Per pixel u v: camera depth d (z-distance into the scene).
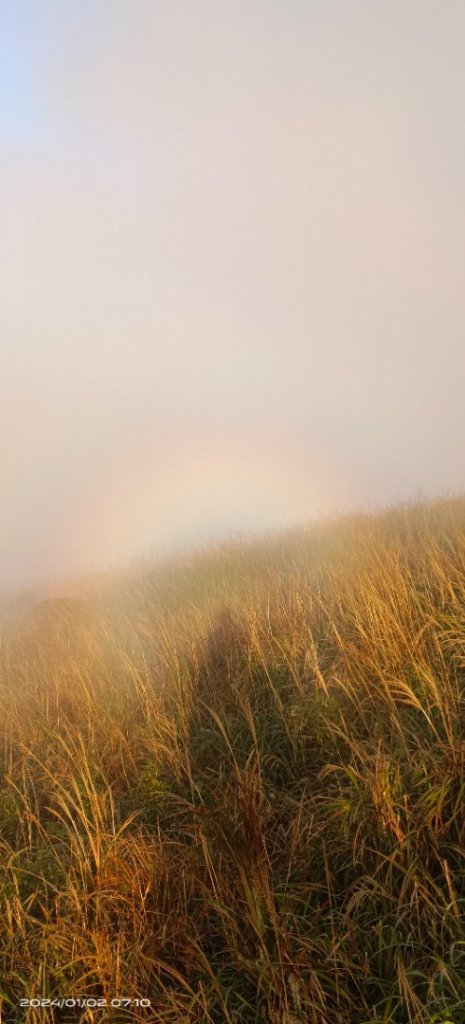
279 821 3.50
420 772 3.30
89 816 3.79
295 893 2.89
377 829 3.06
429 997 2.38
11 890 3.30
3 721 5.57
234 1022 2.43
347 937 2.63
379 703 4.11
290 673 4.91
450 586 5.02
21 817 4.00
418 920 2.63
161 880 3.10
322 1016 2.30
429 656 4.42
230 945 2.70
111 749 4.46
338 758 3.80
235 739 4.21
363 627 5.14
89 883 3.16
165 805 3.80
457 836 3.00
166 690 5.26
